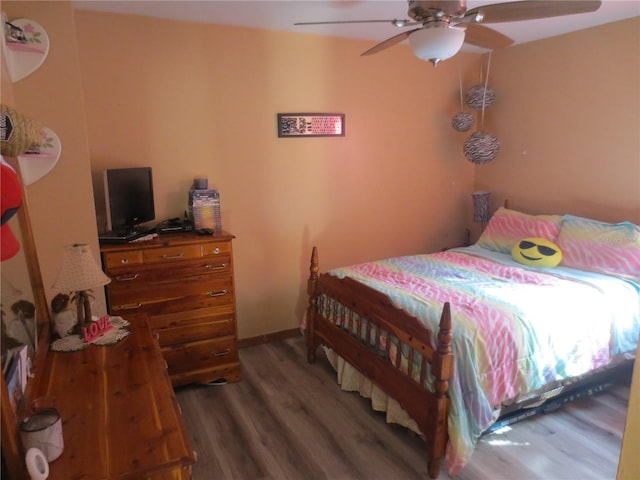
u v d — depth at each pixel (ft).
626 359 8.89
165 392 4.73
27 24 6.80
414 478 6.91
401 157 13.07
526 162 12.79
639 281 9.23
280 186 11.45
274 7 8.91
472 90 12.98
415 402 7.07
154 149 9.87
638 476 2.55
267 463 7.27
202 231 9.34
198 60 9.99
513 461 7.24
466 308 7.65
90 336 5.93
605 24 10.48
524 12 6.17
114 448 3.85
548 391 8.21
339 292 9.27
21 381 4.38
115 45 9.17
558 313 7.88
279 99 11.01
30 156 6.91
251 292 11.57
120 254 8.42
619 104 10.43
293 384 9.75
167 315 9.05
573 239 10.56
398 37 7.22
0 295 4.09
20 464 3.46
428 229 14.02
